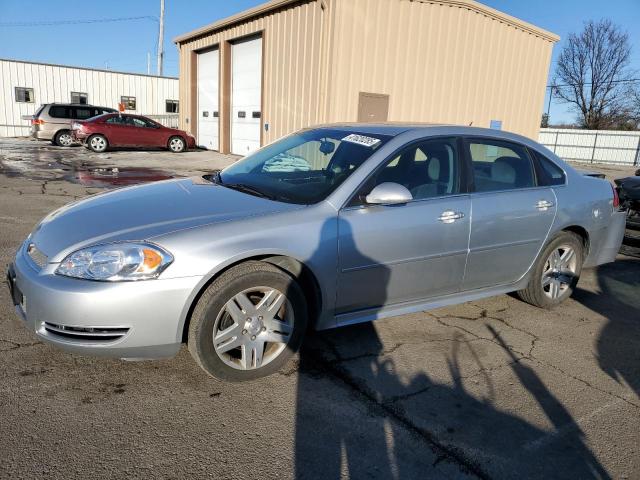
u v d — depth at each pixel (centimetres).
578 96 5053
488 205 373
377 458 237
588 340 380
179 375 298
